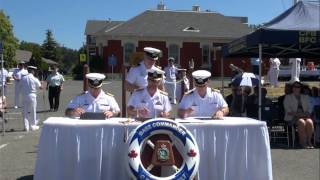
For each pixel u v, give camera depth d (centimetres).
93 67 4981
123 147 588
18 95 2002
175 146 580
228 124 611
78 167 586
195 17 5422
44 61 6244
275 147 1083
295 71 2370
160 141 574
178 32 5250
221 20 5441
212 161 607
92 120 616
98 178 589
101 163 591
